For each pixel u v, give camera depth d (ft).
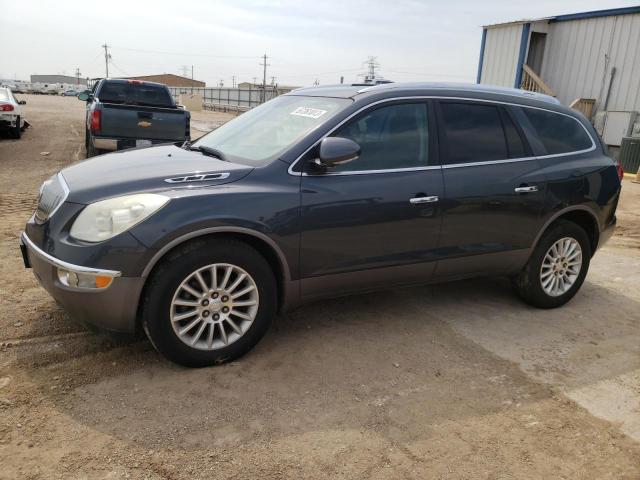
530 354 12.43
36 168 34.14
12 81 238.48
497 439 9.20
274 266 11.46
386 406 9.94
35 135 51.19
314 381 10.64
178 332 10.32
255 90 153.69
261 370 10.92
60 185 11.23
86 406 9.38
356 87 13.14
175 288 10.09
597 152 15.62
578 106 46.78
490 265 13.98
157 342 10.22
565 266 15.26
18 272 15.37
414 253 12.60
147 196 10.06
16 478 7.64
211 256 10.27
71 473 7.80
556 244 14.92
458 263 13.37
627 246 23.48
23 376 10.16
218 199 10.30
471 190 12.99
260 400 9.87
